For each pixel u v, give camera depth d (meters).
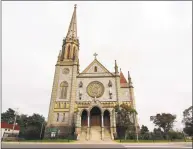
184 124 42.19
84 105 51.62
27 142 34.41
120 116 46.81
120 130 45.59
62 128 48.53
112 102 52.91
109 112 48.12
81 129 46.16
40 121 91.75
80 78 58.06
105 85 56.25
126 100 54.53
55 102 52.84
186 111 42.41
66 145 26.72
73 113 50.75
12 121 95.69
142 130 50.41
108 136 43.16
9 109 102.12
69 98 53.44
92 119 49.81
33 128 66.69
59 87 55.62
